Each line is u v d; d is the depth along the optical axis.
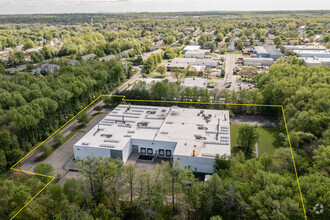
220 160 88.56
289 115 117.19
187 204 74.88
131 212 77.06
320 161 79.19
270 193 68.38
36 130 117.06
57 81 147.00
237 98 150.62
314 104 113.94
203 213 73.69
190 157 93.88
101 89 175.38
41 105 119.19
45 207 68.56
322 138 95.31
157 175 78.69
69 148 113.12
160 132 111.75
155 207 73.50
